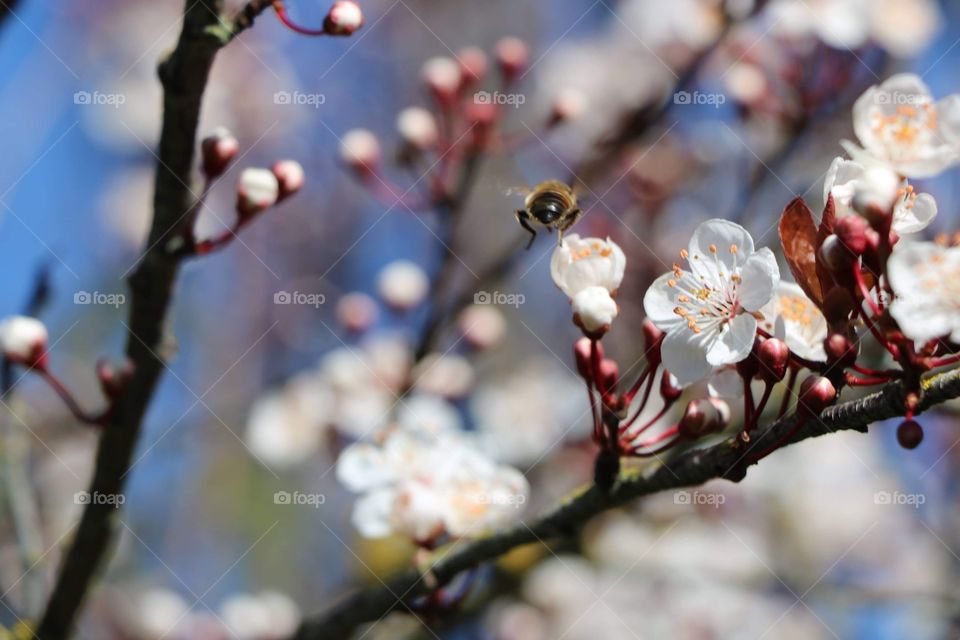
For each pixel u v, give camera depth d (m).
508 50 6.20
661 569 6.71
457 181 6.00
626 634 7.07
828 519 7.46
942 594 6.43
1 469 4.61
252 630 5.94
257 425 6.30
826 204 3.00
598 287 3.27
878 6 6.47
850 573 7.59
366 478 4.49
